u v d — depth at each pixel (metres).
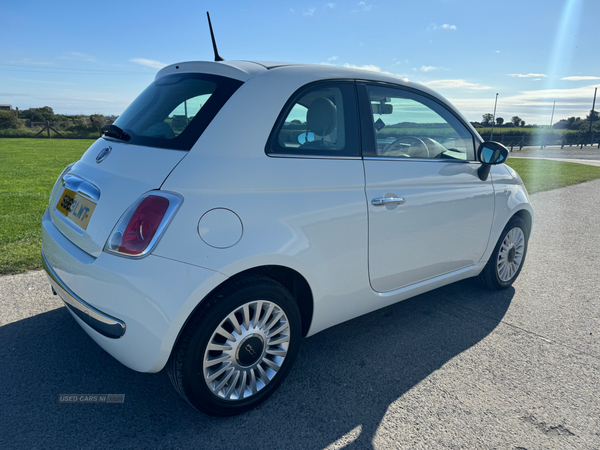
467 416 2.24
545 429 2.16
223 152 1.99
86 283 1.95
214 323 1.96
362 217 2.44
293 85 2.27
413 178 2.72
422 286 3.01
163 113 2.27
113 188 2.04
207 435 2.05
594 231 6.48
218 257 1.90
